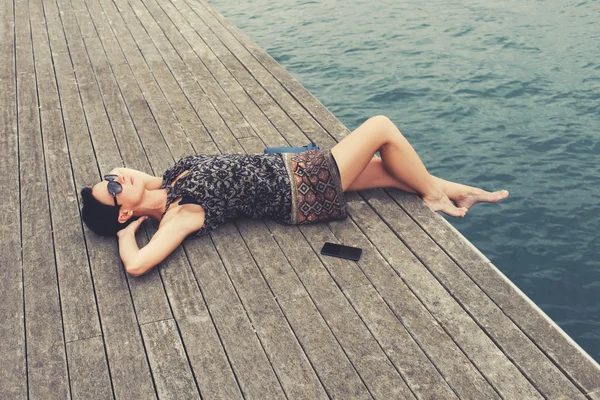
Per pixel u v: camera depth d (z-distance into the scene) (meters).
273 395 2.82
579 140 7.06
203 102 5.63
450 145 7.17
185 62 6.55
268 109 5.43
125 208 3.71
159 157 4.78
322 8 12.35
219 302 3.36
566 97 8.02
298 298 3.35
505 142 7.14
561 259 5.38
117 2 8.75
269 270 3.57
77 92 5.96
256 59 6.54
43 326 3.28
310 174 3.79
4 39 7.45
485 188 6.38
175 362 3.02
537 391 2.74
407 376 2.85
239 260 3.66
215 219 3.76
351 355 2.99
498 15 11.16
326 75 9.19
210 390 2.87
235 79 6.07
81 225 4.04
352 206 4.10
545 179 6.45
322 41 10.54
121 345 3.14
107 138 5.10
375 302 3.29
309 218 3.86
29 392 2.90
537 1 11.75
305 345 3.06
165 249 3.56
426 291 3.34
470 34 10.34
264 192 3.78
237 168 3.74
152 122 5.32
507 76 8.70
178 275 3.57
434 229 3.83
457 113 7.84
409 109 8.03
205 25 7.65
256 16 12.21
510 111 7.79
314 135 4.95
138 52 6.87
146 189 3.94
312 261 3.62
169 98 5.74
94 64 6.60
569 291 5.05
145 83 6.09
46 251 3.82
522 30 10.37
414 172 4.02
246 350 3.06
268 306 3.31
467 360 2.91
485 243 5.64
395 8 11.98
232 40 7.11
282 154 3.87
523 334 3.02
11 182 4.56
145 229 3.96
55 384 2.94
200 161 3.79
